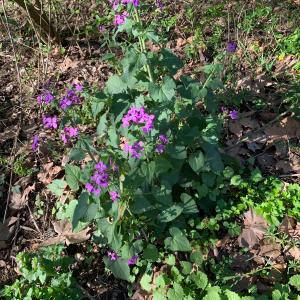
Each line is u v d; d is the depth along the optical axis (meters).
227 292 0.62
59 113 1.11
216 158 0.72
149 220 0.71
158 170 0.66
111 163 0.65
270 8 1.31
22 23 1.49
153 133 0.67
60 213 0.87
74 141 1.00
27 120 1.13
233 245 0.76
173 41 1.29
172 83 0.66
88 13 1.50
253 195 0.80
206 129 0.73
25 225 0.89
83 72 1.24
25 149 1.03
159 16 1.35
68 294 0.68
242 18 1.32
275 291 0.61
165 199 0.67
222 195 0.81
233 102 1.00
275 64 1.12
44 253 0.72
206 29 1.32
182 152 0.66
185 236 0.72
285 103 0.99
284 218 0.76
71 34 1.43
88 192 0.66
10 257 0.84
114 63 0.80
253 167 0.88
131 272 0.74
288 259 0.72
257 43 1.19
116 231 0.65
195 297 0.66
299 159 0.87
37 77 1.26
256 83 1.05
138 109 0.62
